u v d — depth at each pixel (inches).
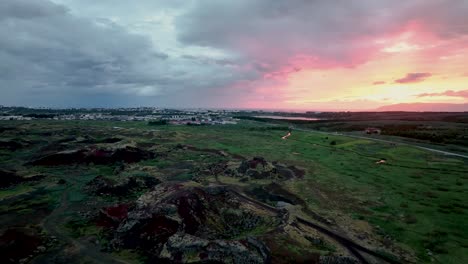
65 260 837.8
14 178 1651.1
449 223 1133.1
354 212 1250.6
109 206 1211.9
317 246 925.2
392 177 1863.9
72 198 1402.6
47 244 928.3
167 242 879.7
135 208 1134.4
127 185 1552.7
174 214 1035.9
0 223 1087.0
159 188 1336.1
